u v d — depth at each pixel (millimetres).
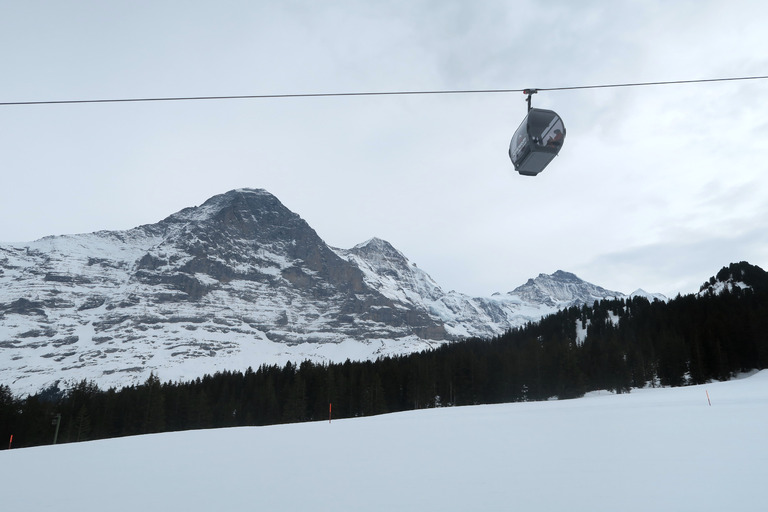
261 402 102688
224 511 10781
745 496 10133
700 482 11617
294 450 22312
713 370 101750
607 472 13477
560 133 12984
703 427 24047
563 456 16984
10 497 12961
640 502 10023
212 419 99000
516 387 105438
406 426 35000
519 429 28344
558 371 103500
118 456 22125
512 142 14047
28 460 21641
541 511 9711
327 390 103312
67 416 90312
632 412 36812
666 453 16453
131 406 96688
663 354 104188
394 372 115188
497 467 15203
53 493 13438
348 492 12234
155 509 11188
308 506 10938
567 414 39031
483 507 10211
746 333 105500
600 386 105062
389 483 13195
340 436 29156
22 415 84750
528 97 13258
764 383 76438
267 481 14234
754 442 18094
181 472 16578
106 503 11969
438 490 12047
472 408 63781
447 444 22375
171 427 95500
